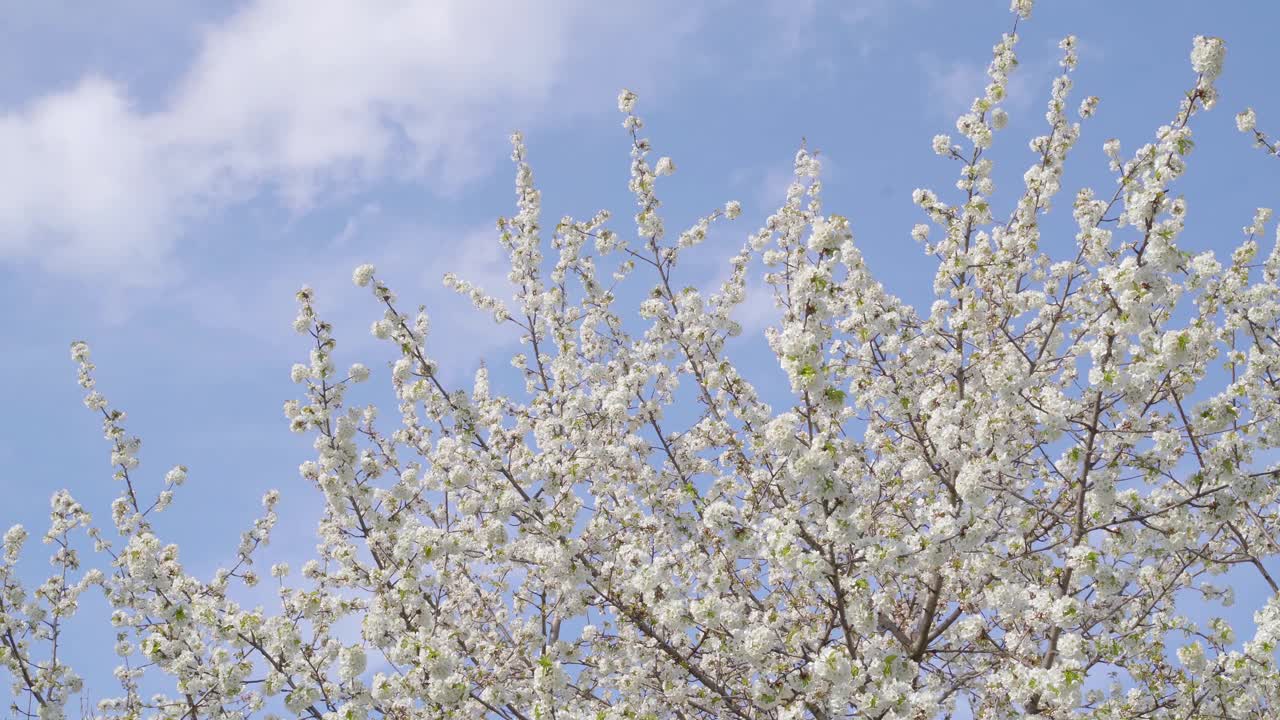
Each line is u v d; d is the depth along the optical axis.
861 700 8.16
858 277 10.78
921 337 11.09
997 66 11.34
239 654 9.33
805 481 7.87
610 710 8.86
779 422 7.73
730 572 9.53
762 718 9.33
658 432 11.52
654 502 10.19
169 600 9.78
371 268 10.63
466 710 9.09
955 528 8.09
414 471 10.84
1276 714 8.85
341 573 9.70
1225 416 8.47
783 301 12.66
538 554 9.59
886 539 8.05
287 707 8.69
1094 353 8.33
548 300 13.59
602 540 10.23
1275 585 9.29
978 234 11.44
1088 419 8.89
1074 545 8.76
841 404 7.43
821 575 8.38
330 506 10.76
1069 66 11.35
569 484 10.09
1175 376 8.92
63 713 10.44
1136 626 9.56
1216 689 8.84
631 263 13.45
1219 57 8.09
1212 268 8.87
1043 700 8.30
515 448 11.02
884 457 10.55
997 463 8.90
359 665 8.55
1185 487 8.77
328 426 10.02
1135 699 9.36
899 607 10.70
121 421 11.77
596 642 10.27
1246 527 10.40
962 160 11.52
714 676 9.79
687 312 12.18
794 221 12.62
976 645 9.87
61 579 11.69
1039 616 8.30
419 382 10.91
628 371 13.09
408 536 9.10
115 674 11.94
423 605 9.34
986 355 10.25
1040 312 11.20
